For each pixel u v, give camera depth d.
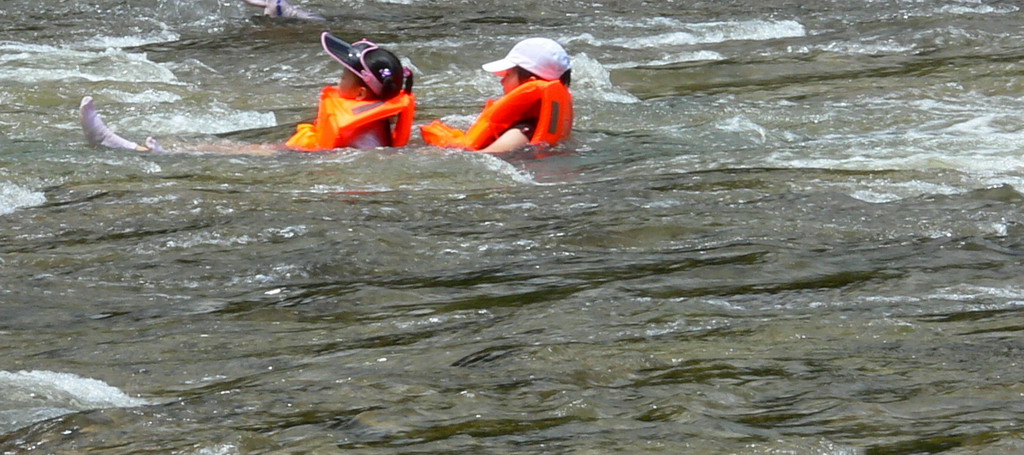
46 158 10.35
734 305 6.36
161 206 8.69
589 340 5.64
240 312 6.42
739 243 7.76
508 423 4.45
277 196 9.03
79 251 7.66
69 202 8.87
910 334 5.72
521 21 20.64
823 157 11.05
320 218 8.34
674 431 4.32
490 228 8.20
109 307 6.55
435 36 19.03
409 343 5.73
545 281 6.91
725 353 5.39
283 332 6.03
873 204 8.83
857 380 4.98
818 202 8.84
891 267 7.18
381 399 4.77
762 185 9.45
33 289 6.87
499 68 11.25
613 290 6.65
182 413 4.62
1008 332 5.74
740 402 4.73
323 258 7.42
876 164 10.77
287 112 13.52
